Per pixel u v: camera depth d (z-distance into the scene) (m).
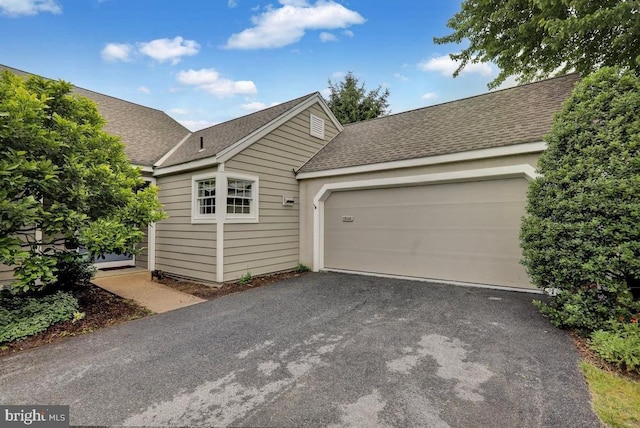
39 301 4.45
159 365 3.09
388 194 7.34
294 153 8.59
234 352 3.39
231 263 6.85
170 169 7.50
